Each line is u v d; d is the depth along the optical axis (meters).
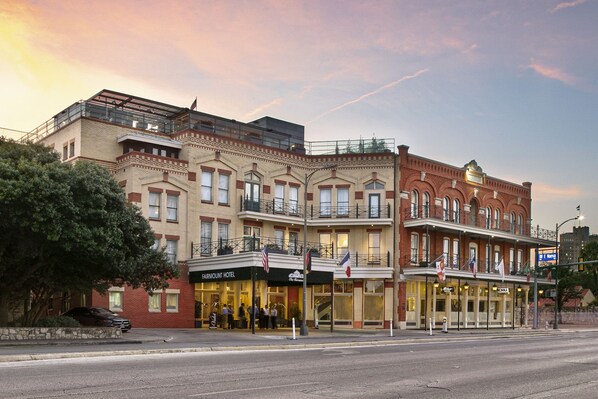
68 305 42.88
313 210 52.69
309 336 37.19
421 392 14.52
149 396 12.92
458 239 57.22
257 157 49.97
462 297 57.16
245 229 48.81
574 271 100.50
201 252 46.12
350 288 51.25
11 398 12.34
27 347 25.56
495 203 62.19
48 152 32.25
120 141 45.38
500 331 52.78
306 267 38.34
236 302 46.53
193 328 44.25
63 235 27.36
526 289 65.62
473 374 18.27
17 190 25.97
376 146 54.16
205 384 14.90
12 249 28.80
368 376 17.28
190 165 46.25
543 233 65.69
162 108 50.78
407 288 51.72
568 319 82.56
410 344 32.28
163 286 34.72
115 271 30.84
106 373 16.47
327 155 53.00
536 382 16.77
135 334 35.06
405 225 51.69
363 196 52.16
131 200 43.22
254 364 19.72
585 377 18.06
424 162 54.41
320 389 14.62
